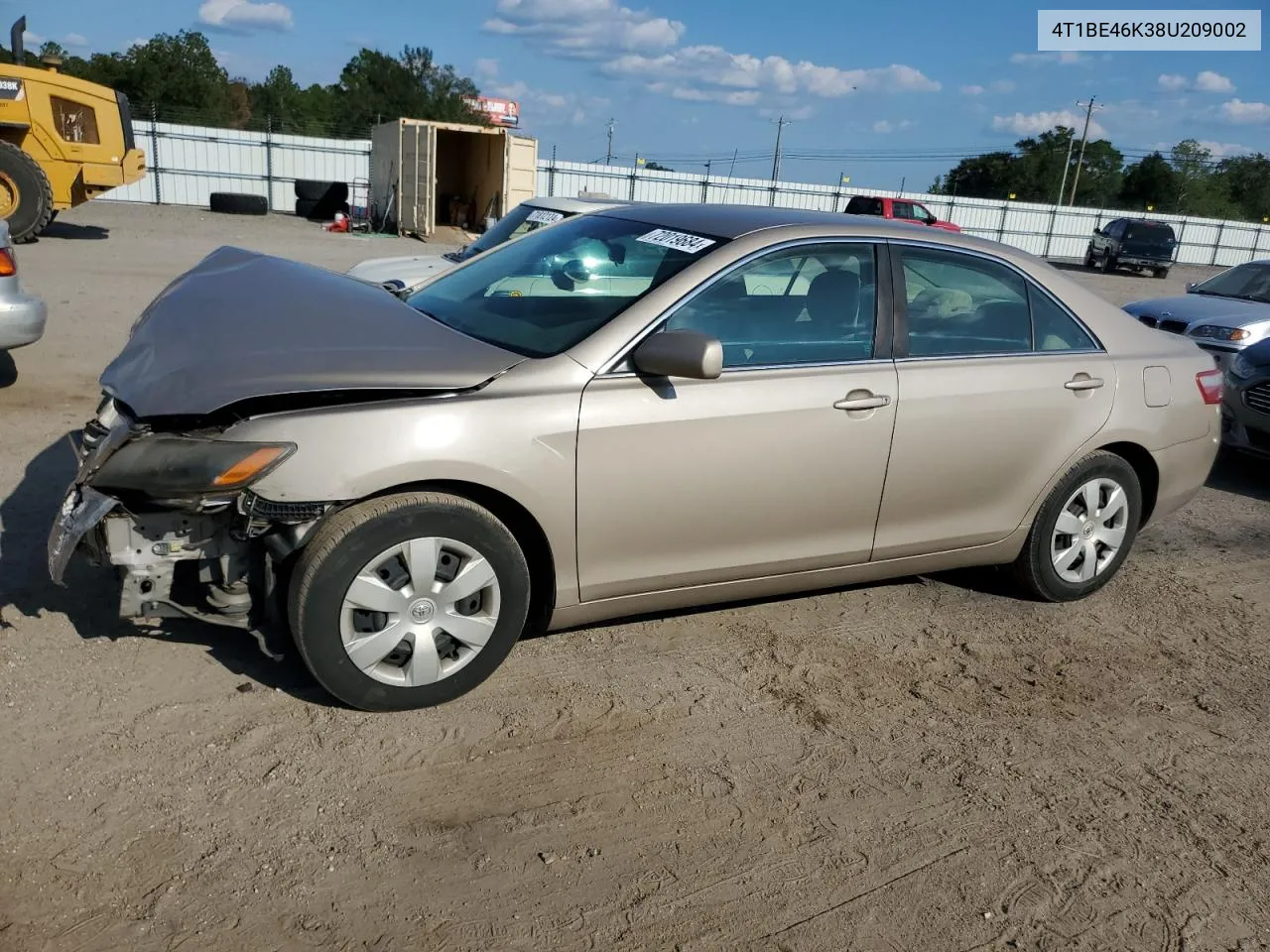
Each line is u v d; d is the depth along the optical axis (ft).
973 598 15.98
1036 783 11.18
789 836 9.94
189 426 10.43
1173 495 16.35
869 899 9.18
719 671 12.98
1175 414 15.69
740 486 12.19
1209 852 10.24
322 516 10.32
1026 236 150.41
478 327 12.68
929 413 13.30
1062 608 15.90
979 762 11.50
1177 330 31.89
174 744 10.35
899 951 8.61
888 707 12.53
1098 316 15.31
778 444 12.26
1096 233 120.16
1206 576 17.92
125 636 12.22
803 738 11.67
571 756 10.88
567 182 121.49
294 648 12.33
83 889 8.39
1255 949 8.96
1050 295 14.85
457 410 10.59
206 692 11.28
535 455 10.87
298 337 11.29
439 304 13.85
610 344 11.51
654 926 8.61
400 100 207.10
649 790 10.43
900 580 16.48
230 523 10.29
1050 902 9.34
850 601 15.51
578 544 11.53
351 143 115.34
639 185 125.49
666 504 11.81
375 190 94.12
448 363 11.03
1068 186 240.53
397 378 10.62
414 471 10.32
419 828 9.52
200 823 9.29
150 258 52.85
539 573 11.96
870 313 13.20
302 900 8.50
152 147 107.04
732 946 8.48
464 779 10.30
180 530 10.27
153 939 7.96
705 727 11.69
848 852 9.78
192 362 10.82
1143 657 14.47
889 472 13.25
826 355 12.81
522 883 8.96
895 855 9.80
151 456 9.96
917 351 13.51
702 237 12.85
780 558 12.98
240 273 13.58
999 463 14.17
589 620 12.26
